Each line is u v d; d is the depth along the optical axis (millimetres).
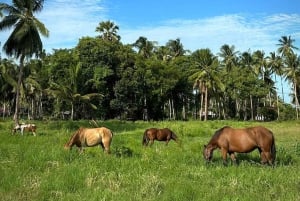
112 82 69438
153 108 74125
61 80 66562
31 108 85250
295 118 82812
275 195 9055
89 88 67062
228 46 88562
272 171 12148
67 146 16656
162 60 79438
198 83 73000
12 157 13906
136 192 9289
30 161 12773
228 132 14523
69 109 69500
